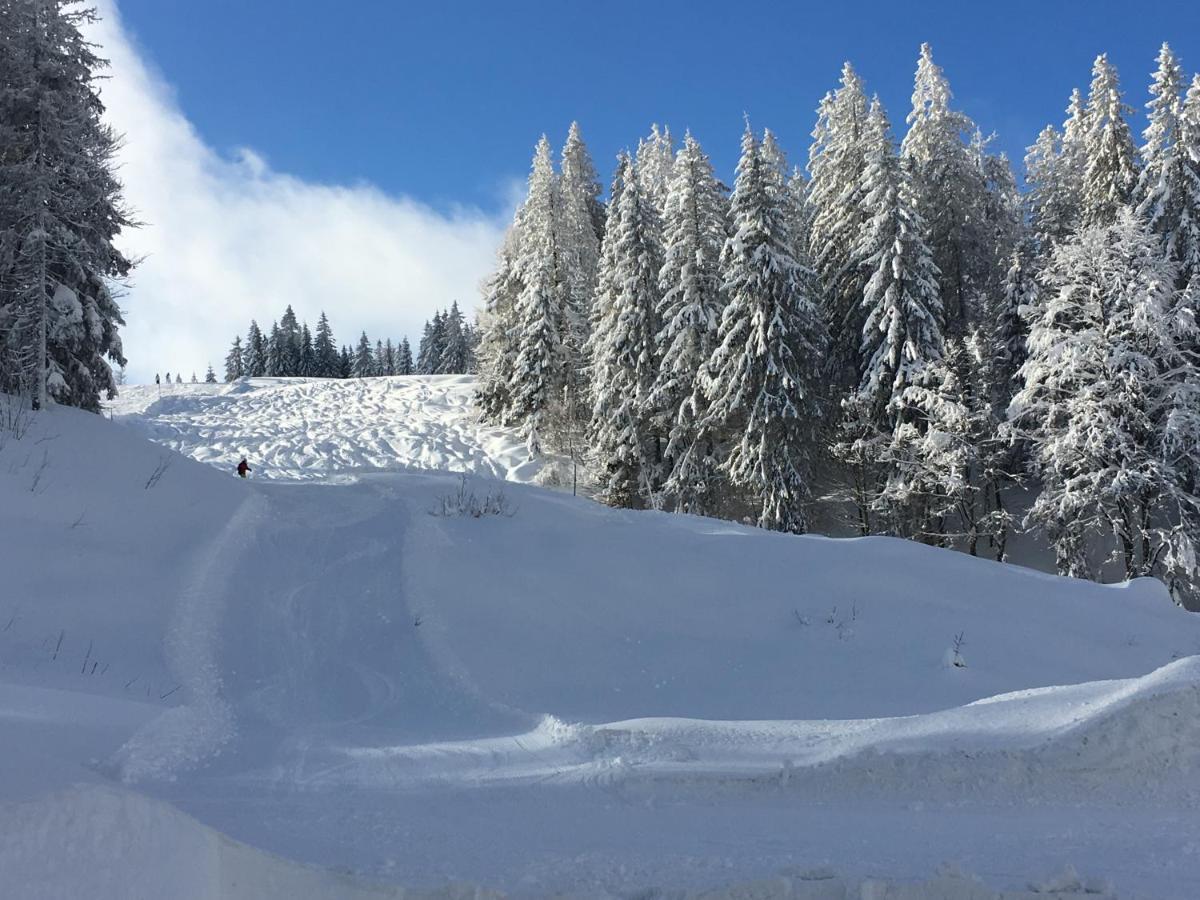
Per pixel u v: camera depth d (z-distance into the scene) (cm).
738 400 2591
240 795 575
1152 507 2464
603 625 1253
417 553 1458
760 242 2619
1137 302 2320
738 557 1542
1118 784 566
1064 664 1217
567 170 4262
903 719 745
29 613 1023
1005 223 3266
